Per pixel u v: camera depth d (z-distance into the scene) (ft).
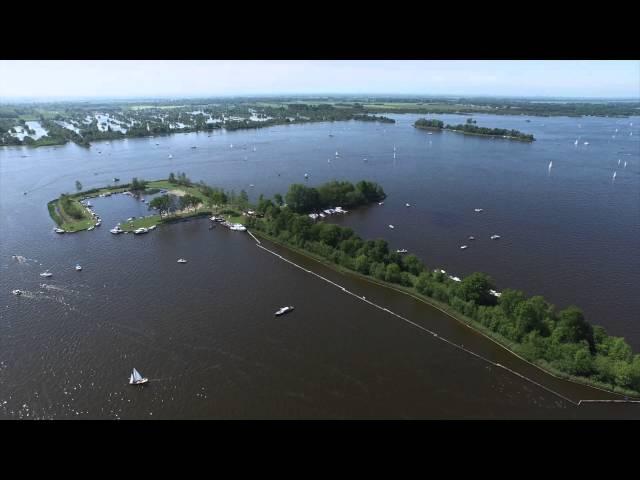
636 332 512.63
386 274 620.08
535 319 477.36
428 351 482.28
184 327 526.16
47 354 478.18
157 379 442.50
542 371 449.48
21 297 595.47
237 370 455.22
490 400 415.23
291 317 546.26
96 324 533.14
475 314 524.52
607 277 639.76
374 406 410.11
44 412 402.11
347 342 498.28
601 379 427.33
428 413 402.31
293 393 425.28
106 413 402.11
